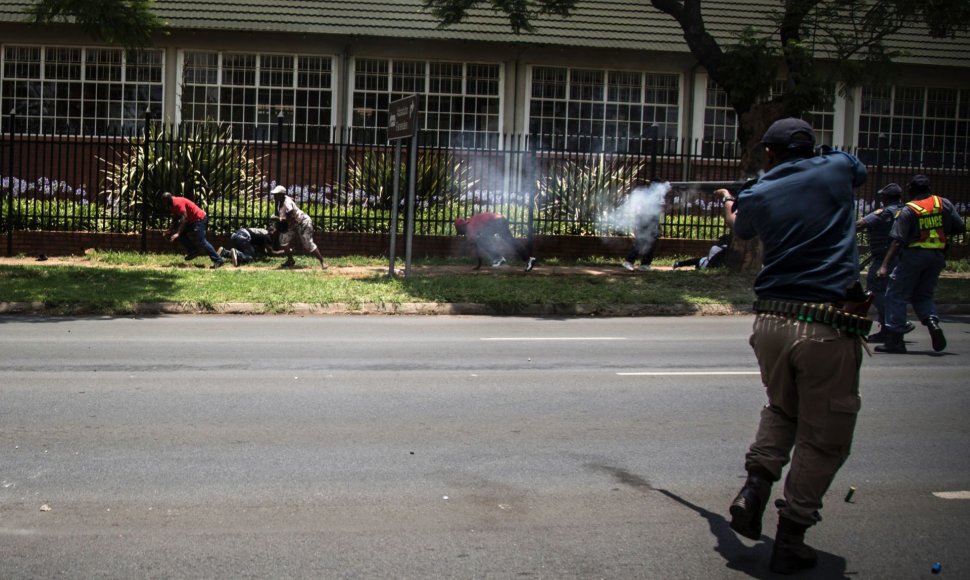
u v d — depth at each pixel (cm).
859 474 623
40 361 975
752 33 1764
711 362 1023
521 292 1508
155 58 2528
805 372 460
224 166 2094
